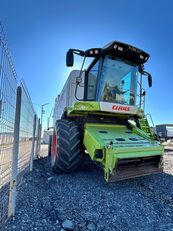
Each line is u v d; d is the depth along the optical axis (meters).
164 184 4.30
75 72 6.19
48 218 2.62
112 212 2.92
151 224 2.71
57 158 4.41
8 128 2.38
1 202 2.36
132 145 3.88
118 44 4.55
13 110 2.56
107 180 3.47
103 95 4.73
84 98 5.07
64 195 3.40
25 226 2.34
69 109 5.01
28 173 4.74
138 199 3.41
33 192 3.43
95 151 3.86
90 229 2.48
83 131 4.63
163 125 16.61
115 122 5.25
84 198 3.30
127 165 3.85
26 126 4.31
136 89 5.15
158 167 4.14
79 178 4.27
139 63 5.14
